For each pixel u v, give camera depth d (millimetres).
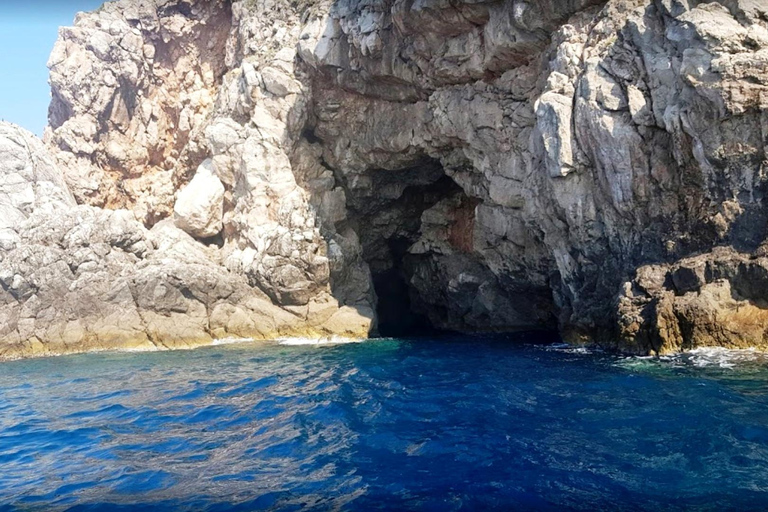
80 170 31469
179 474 10078
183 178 31734
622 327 16969
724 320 15156
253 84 27750
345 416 12820
